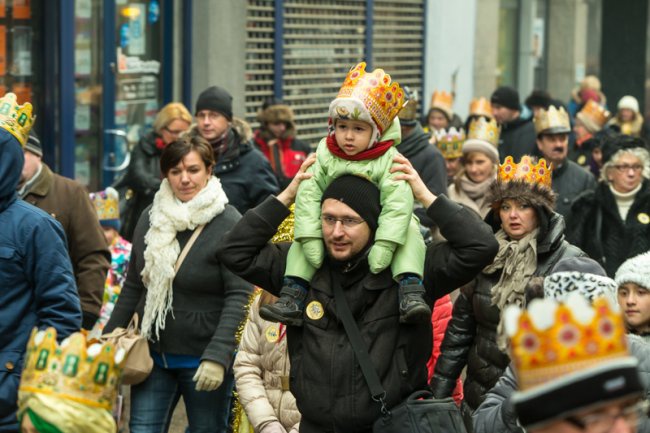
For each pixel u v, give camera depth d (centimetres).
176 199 1290
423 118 2931
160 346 1284
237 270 998
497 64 3953
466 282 951
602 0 3947
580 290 934
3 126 1047
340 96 943
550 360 589
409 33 3241
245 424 1209
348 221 934
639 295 1094
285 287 962
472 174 1914
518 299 1170
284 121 2217
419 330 943
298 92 2861
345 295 944
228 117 1714
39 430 834
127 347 1198
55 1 2219
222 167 1708
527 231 1190
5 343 1051
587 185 1975
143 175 1875
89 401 836
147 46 2442
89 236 1321
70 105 2250
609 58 3953
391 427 919
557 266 1010
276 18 2739
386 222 932
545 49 4225
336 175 952
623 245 1711
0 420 1042
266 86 2759
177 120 1880
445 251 951
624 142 1706
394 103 951
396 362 930
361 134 943
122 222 1903
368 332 932
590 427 585
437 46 3328
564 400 583
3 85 2161
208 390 1244
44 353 842
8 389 1040
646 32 3888
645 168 1716
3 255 1043
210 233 1281
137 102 2431
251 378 1157
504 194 1187
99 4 2317
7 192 1050
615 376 582
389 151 953
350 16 2998
